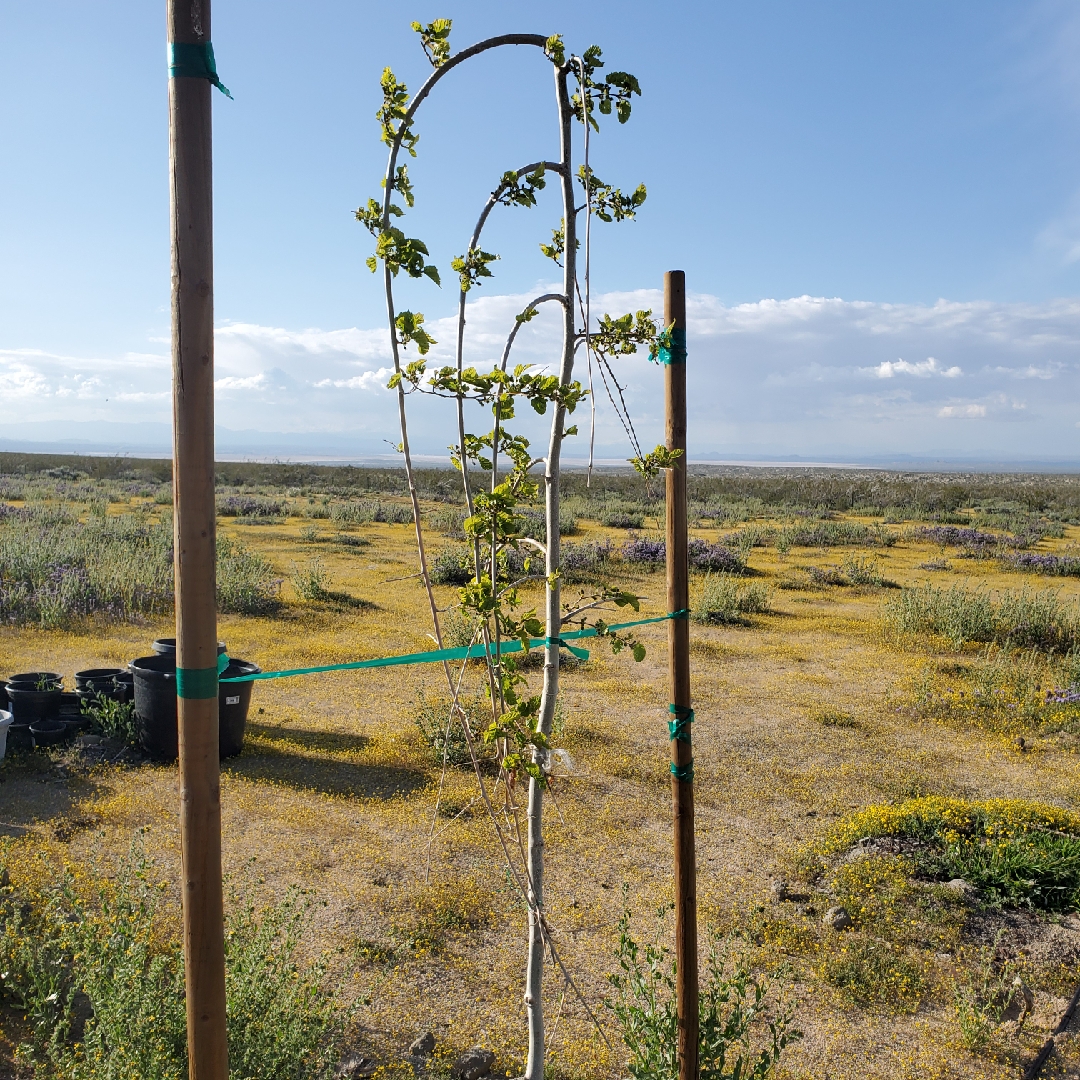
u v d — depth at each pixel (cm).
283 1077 297
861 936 439
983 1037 363
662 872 507
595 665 981
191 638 181
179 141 174
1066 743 763
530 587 1379
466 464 236
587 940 432
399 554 1814
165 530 1694
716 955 415
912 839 544
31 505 2341
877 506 3712
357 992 379
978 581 1686
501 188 234
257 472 5312
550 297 244
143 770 621
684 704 267
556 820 570
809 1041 362
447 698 824
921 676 962
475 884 479
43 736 659
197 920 187
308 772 639
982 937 443
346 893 464
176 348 176
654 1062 300
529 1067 274
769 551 2083
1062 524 3148
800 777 669
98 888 394
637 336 259
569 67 240
